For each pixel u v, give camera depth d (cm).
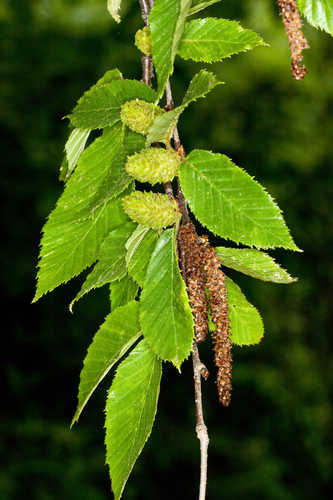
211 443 955
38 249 1103
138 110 286
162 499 868
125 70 1278
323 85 1453
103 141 326
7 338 1031
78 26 1327
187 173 270
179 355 255
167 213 269
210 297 275
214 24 274
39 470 822
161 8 261
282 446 991
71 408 965
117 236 314
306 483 943
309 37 1491
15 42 1271
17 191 1124
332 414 1058
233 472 915
